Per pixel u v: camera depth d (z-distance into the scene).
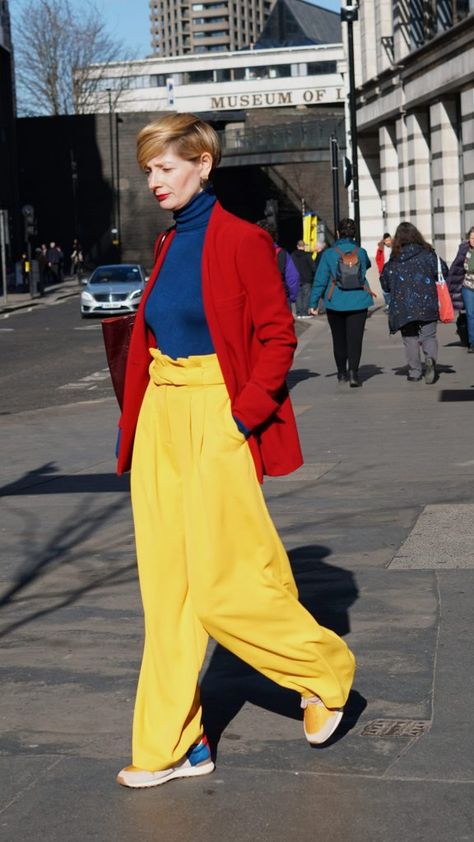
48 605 5.87
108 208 83.06
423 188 39.31
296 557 6.55
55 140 82.94
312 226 47.62
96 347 26.16
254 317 3.47
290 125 69.81
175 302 3.53
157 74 121.69
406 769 3.68
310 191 85.38
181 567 3.63
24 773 3.78
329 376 16.89
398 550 6.58
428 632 5.07
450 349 19.98
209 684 4.59
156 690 3.65
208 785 3.63
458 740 3.89
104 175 83.06
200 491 3.49
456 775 3.62
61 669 4.84
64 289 59.44
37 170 83.25
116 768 3.80
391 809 3.42
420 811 3.39
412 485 8.57
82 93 92.75
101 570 6.55
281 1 128.12
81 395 17.36
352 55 30.55
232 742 3.97
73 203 83.19
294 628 3.56
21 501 8.78
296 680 3.63
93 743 4.02
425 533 6.95
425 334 15.20
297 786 3.60
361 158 48.81
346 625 5.23
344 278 15.04
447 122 35.88
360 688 4.43
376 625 5.21
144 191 83.06
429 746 3.85
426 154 39.22
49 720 4.26
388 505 7.88
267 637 3.55
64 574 6.50
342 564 6.33
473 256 18.52
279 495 8.46
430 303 15.05
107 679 4.70
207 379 3.52
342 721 4.11
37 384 19.14
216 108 109.94
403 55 39.62
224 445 3.49
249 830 3.33
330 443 10.84
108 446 11.58
